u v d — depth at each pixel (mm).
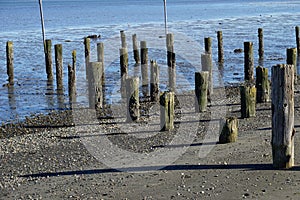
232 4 127062
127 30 50750
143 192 9078
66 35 49500
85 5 144500
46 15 89062
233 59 30438
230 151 11195
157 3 148250
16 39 47438
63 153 12453
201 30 50312
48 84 24312
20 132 15586
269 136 12383
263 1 144000
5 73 28344
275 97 9336
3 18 81625
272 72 9203
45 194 9438
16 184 10188
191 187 9109
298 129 12812
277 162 9617
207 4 131875
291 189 8648
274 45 36781
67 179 10234
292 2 125438
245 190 8766
